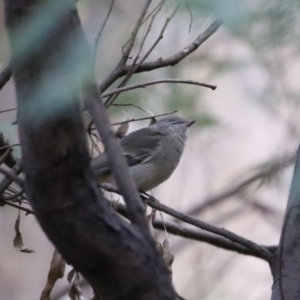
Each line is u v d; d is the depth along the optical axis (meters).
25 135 4.01
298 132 13.87
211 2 3.33
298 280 6.45
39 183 4.07
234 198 16.58
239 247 10.88
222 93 12.61
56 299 14.56
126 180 4.17
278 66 6.89
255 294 16.05
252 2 3.45
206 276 15.14
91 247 4.10
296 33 3.97
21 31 3.54
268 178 12.88
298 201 6.59
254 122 15.73
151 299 4.13
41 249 17.34
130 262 4.12
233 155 17.72
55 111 3.67
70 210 4.09
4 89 15.71
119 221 4.18
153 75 11.17
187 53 8.12
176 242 16.81
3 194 7.89
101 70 4.28
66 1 3.59
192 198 17.61
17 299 16.92
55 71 3.66
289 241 6.60
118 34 4.46
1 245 17.16
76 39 3.73
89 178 4.17
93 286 4.27
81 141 4.11
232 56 9.34
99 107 4.22
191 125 12.13
